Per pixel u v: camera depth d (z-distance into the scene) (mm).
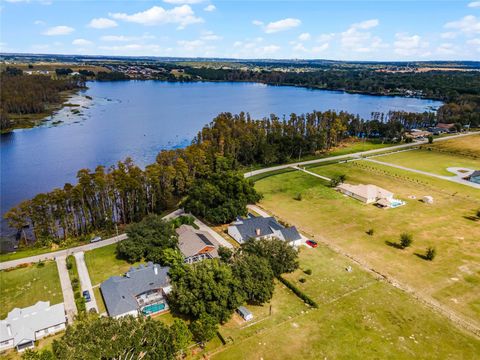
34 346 52031
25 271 72188
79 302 60562
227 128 159875
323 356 50219
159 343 42906
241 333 54375
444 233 88750
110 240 86312
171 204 109000
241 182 100188
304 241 84188
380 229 90875
